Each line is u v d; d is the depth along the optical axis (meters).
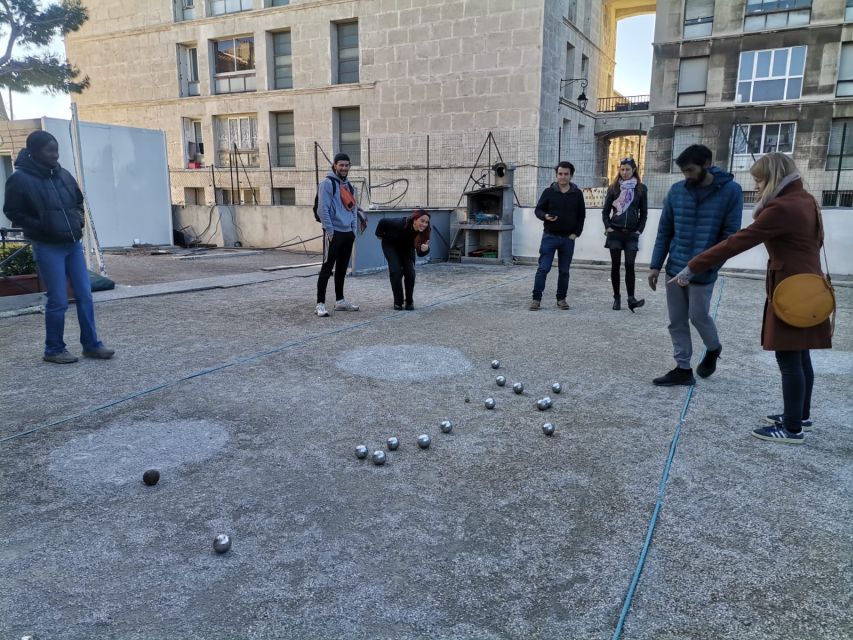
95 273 8.99
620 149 32.03
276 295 8.74
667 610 2.11
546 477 3.11
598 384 4.68
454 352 5.59
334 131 22.58
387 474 3.14
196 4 24.27
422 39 20.19
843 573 2.31
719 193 4.27
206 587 2.22
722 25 23.00
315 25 21.98
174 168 25.72
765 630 2.00
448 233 13.63
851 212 10.50
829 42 21.48
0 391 4.39
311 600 2.15
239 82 24.27
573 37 21.47
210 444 3.49
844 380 4.82
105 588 2.21
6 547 2.46
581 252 12.97
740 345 5.97
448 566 2.36
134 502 2.83
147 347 5.68
